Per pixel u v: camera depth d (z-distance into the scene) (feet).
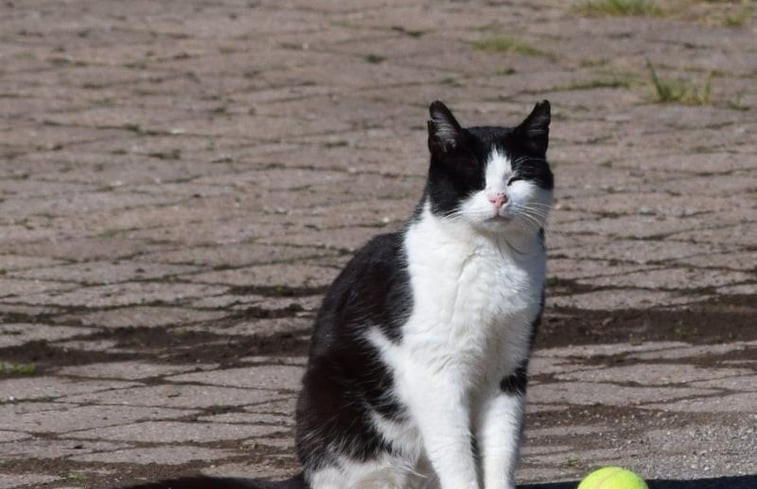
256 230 47.75
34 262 45.16
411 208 49.42
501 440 26.68
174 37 71.51
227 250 46.01
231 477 27.55
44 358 37.83
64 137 57.93
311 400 27.45
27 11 76.38
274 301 41.73
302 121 59.57
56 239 47.21
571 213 48.60
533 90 62.90
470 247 25.90
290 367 36.83
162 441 31.53
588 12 74.59
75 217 49.29
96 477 29.09
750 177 52.03
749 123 58.34
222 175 53.52
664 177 52.13
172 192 51.80
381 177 52.85
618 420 32.04
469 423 26.68
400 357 26.30
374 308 26.58
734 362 36.14
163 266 44.70
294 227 47.93
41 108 61.46
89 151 56.34
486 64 66.59
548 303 40.93
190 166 54.60
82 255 45.75
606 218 48.08
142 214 49.52
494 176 26.03
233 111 61.00
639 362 36.45
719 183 51.44
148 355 37.96
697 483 27.30
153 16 75.46
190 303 41.70
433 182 26.58
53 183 52.80
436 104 26.55
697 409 32.42
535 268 26.45
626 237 46.32
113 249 46.24
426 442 26.40
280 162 54.80
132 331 39.73
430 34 71.31
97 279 43.62
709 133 57.11
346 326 26.99
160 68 66.85
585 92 62.64
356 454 27.14
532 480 28.09
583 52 68.13
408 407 26.50
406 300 26.07
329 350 27.30
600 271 43.42
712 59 66.74
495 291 25.84
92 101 62.39
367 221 48.29
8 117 60.29
